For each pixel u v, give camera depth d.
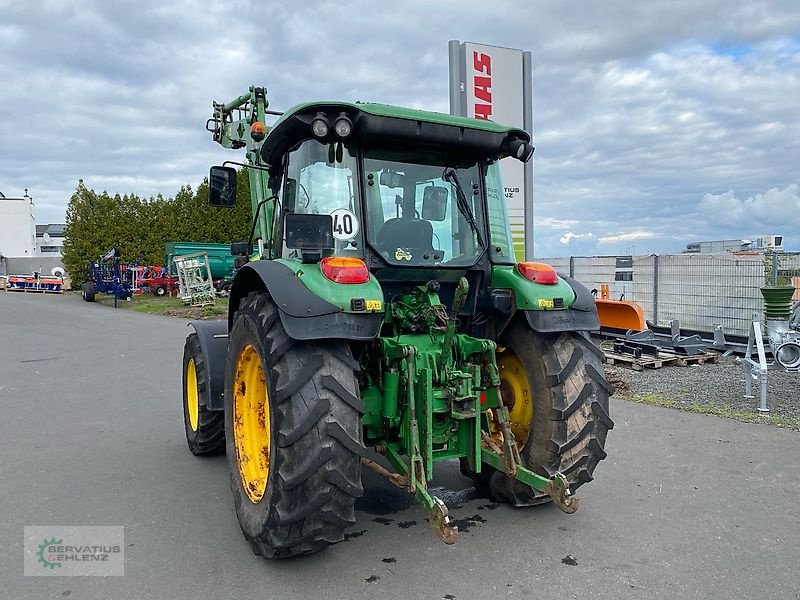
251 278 3.85
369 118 3.46
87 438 5.93
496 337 4.03
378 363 3.63
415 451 3.32
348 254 3.57
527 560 3.37
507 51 9.16
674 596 2.98
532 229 9.36
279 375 3.08
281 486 2.99
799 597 2.96
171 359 10.81
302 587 3.11
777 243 11.60
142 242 32.03
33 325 16.52
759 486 4.41
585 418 3.70
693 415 6.35
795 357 8.32
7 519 4.00
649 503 4.14
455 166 3.95
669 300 11.90
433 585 3.11
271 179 4.45
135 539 3.71
